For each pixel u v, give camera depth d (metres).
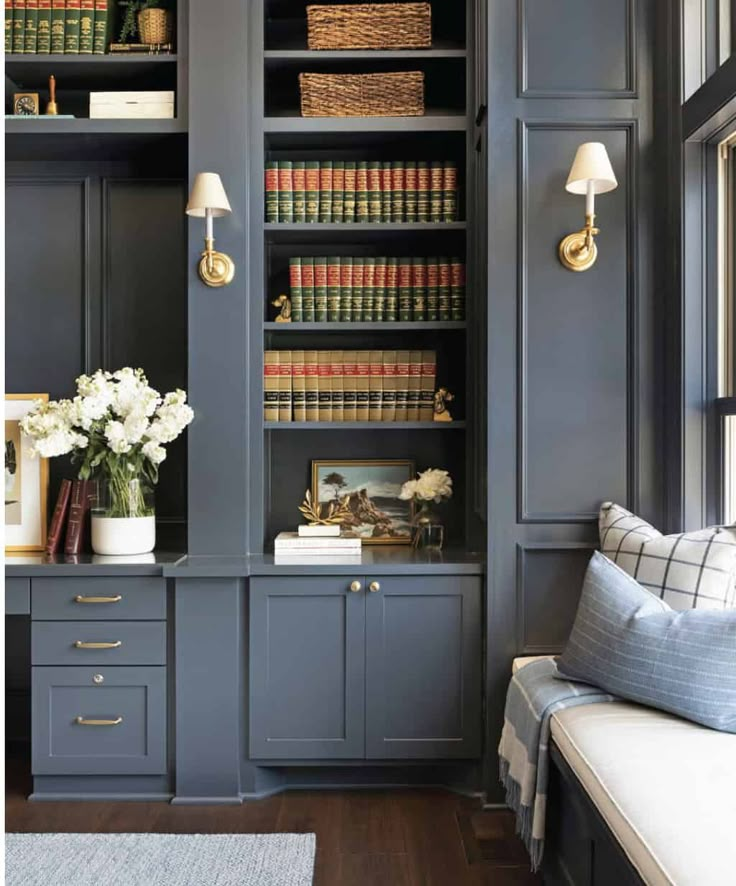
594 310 2.99
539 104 2.98
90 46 3.26
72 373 3.61
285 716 3.02
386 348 3.62
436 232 3.37
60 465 3.56
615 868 1.72
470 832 2.76
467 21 3.29
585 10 2.99
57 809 2.94
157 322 3.61
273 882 2.39
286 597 3.02
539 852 2.23
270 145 3.48
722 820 1.54
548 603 2.97
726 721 2.03
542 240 2.98
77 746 3.01
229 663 3.00
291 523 3.61
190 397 3.18
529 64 2.99
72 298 3.61
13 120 3.22
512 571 2.96
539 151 2.98
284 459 3.62
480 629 3.02
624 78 2.99
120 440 3.03
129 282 3.61
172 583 3.01
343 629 3.02
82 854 2.57
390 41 3.29
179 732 3.00
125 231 3.61
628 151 2.99
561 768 2.09
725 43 2.67
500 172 2.98
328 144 3.47
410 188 3.32
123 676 3.01
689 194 2.79
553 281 2.98
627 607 2.31
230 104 3.19
